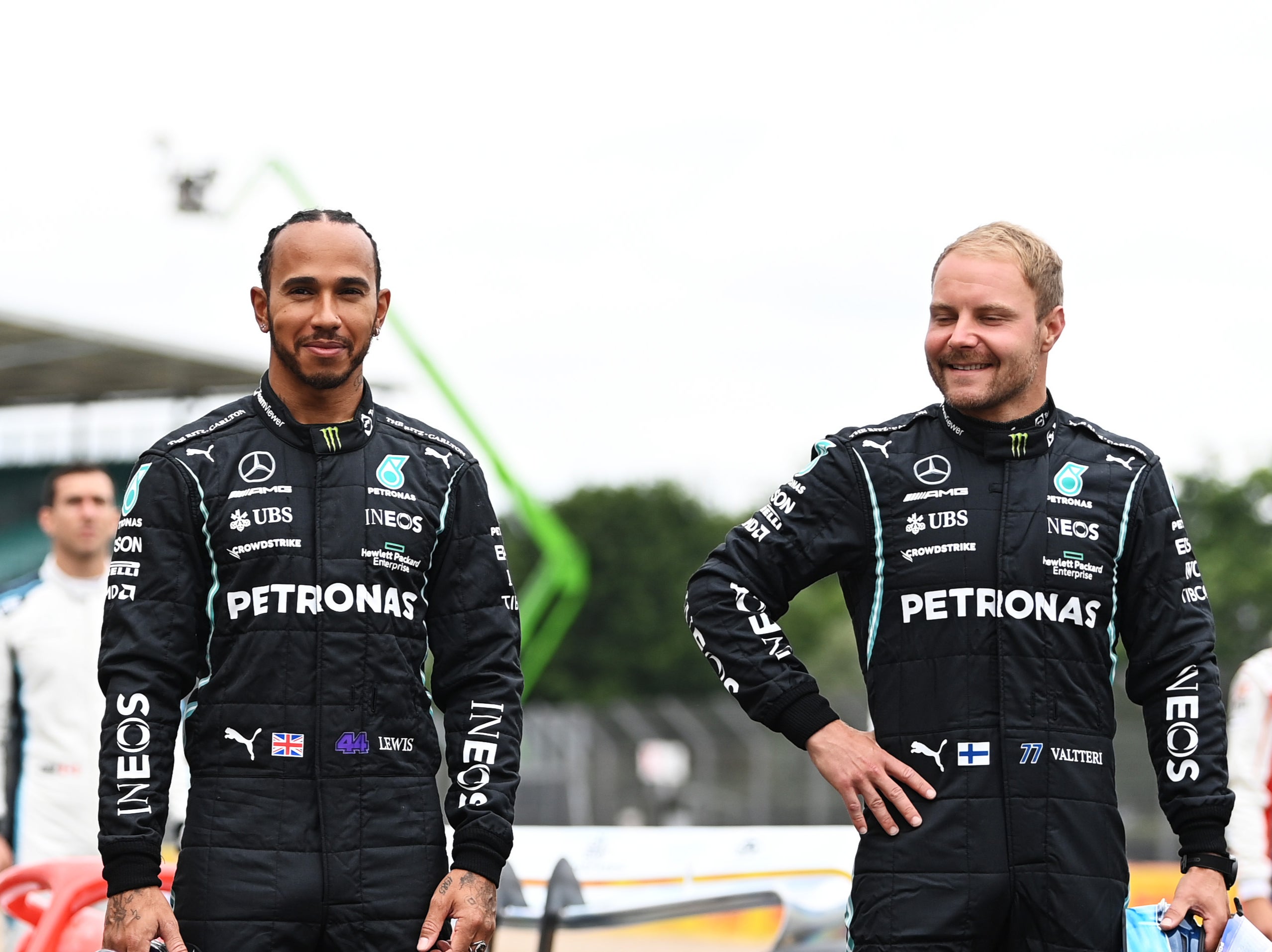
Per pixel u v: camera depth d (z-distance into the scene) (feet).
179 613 31.48
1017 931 31.30
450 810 32.22
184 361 215.72
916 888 31.27
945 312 33.14
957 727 31.65
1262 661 47.65
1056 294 33.53
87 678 57.06
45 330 197.67
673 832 49.11
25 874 42.73
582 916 46.52
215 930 29.99
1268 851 47.03
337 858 30.50
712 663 33.50
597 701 566.36
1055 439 33.42
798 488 33.60
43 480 245.86
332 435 32.30
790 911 47.47
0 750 57.06
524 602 207.62
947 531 32.45
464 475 33.63
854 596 33.78
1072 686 31.99
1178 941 31.60
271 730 30.94
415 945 30.81
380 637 31.60
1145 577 33.04
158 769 30.83
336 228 32.22
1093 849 31.42
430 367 188.65
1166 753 32.55
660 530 593.01
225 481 31.91
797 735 32.68
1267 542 505.66
